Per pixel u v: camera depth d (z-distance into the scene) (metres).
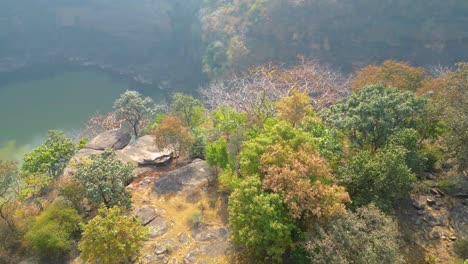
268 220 15.86
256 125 26.30
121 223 16.56
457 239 18.61
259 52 70.75
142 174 26.22
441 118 22.16
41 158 25.80
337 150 21.58
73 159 27.81
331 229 15.76
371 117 21.48
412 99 22.42
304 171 16.94
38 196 23.94
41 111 76.62
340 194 16.39
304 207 16.03
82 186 21.17
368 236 15.15
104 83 91.62
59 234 19.11
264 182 17.03
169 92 84.56
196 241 19.53
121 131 34.47
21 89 88.12
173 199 22.80
